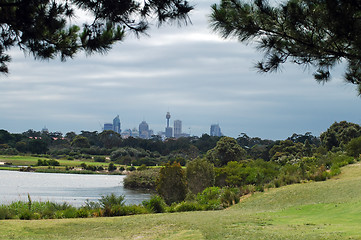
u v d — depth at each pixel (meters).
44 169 101.62
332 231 12.66
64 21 8.91
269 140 160.12
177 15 7.88
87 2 8.08
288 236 11.94
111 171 107.00
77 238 13.98
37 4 8.68
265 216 18.20
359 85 8.66
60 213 20.58
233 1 7.80
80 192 47.72
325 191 24.41
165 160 127.50
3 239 13.34
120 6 8.00
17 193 42.81
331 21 6.98
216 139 157.38
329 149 85.44
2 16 8.77
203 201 28.25
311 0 7.19
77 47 9.70
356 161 37.34
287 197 25.08
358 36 7.00
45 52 9.48
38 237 14.13
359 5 6.74
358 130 85.25
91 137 176.88
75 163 121.44
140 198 42.50
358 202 19.00
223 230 14.09
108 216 21.30
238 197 28.59
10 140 141.75
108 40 8.89
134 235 14.48
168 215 20.11
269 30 7.89
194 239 12.80
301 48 7.71
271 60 7.86
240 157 83.94
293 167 38.53
